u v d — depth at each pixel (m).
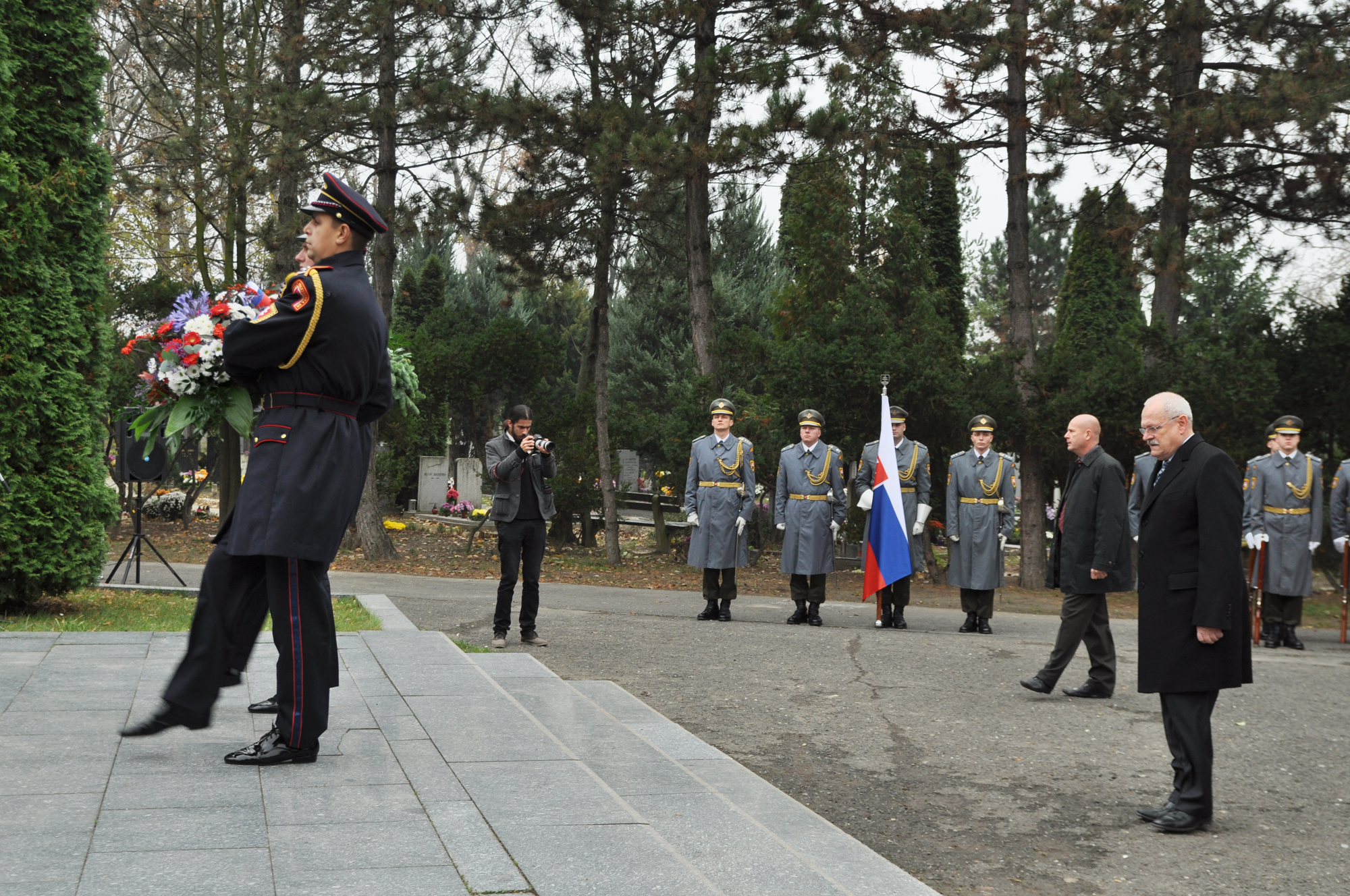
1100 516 7.55
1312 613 15.96
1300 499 11.70
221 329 4.36
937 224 27.98
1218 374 17.52
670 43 19.33
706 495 11.98
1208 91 17.66
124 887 2.86
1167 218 18.92
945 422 18.19
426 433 28.00
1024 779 5.57
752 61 17.23
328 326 4.10
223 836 3.30
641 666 8.47
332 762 4.22
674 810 4.00
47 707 4.92
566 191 19.86
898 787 5.41
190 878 2.95
